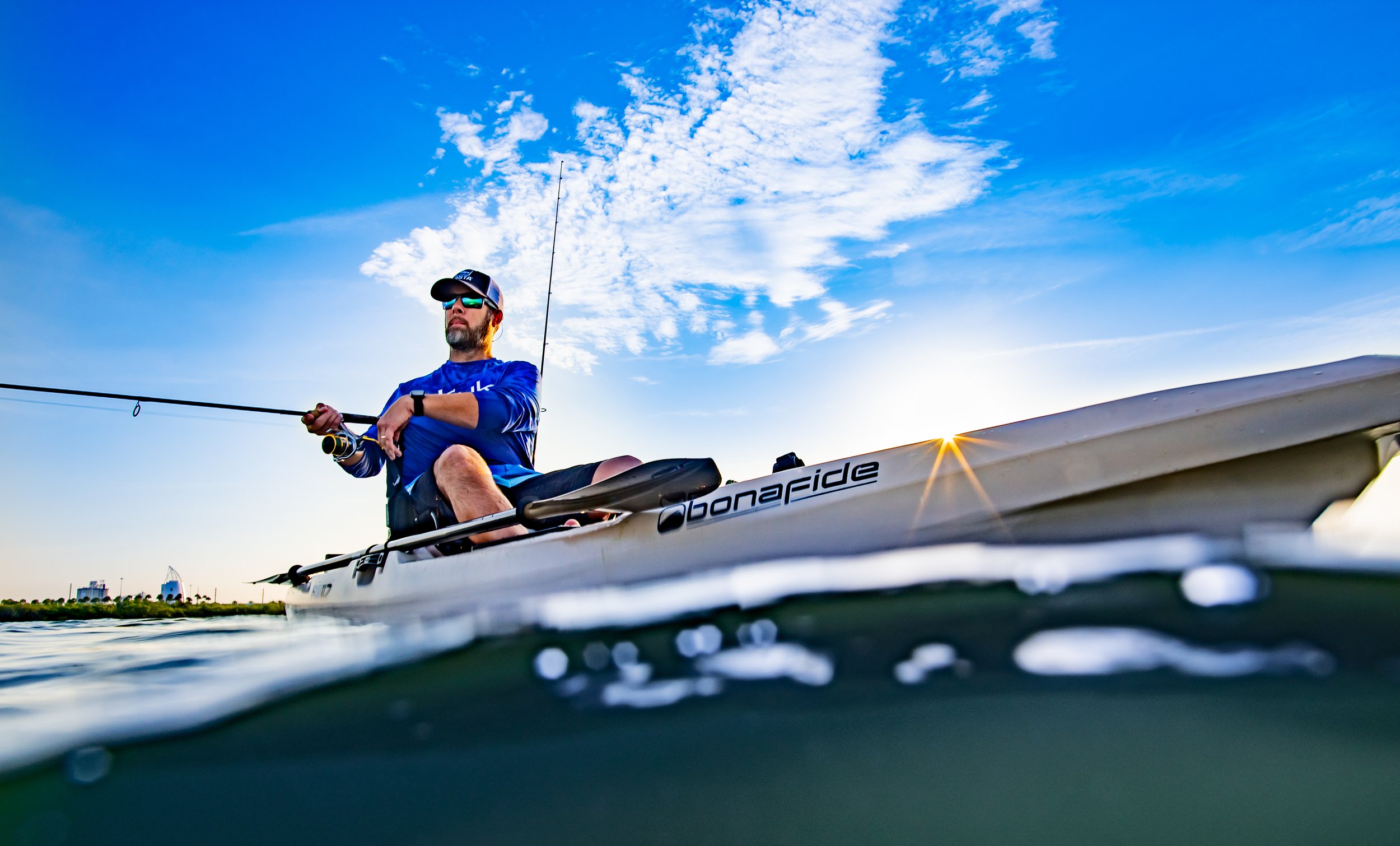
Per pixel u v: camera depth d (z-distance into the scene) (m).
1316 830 0.96
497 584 2.98
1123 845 0.96
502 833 1.06
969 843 0.97
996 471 2.27
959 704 1.31
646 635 1.81
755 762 1.20
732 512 2.58
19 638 3.63
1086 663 1.40
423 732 1.37
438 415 3.66
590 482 3.45
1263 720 1.17
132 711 1.54
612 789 1.16
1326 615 1.48
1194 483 2.11
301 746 1.34
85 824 1.11
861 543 2.37
